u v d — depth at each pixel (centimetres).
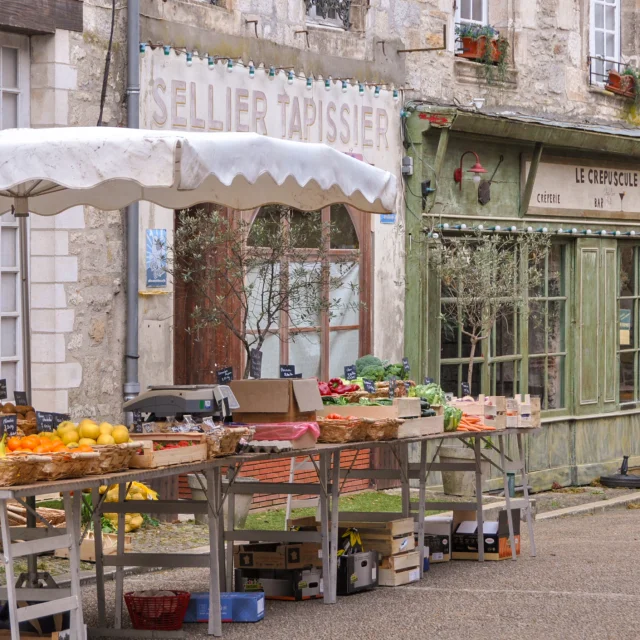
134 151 757
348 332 1591
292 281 1477
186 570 1137
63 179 755
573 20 1955
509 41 1853
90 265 1302
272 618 939
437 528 1203
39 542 746
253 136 834
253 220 1456
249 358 1333
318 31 1563
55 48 1263
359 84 1602
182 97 1381
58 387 1272
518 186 1822
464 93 1777
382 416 1029
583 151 1925
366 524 1095
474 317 1702
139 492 1234
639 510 1695
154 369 1361
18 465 707
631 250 2061
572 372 1925
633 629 909
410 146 1672
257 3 1483
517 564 1191
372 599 1012
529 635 888
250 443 911
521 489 1780
